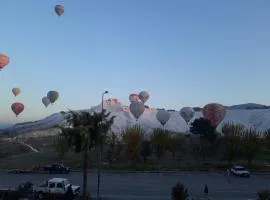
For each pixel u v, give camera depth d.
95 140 46.00
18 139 165.25
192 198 48.34
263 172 88.50
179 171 86.56
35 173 79.88
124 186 62.66
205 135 115.31
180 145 114.69
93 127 45.44
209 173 84.94
